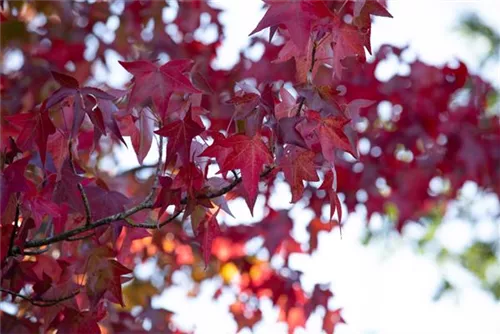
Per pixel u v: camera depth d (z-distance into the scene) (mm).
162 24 4832
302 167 2662
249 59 4695
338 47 2680
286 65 4539
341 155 4863
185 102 2912
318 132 2646
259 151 2537
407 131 4762
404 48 4719
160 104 2570
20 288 2963
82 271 2975
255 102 2541
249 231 4941
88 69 4660
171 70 2588
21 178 2578
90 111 2607
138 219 3254
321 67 4555
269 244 4883
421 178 4875
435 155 4840
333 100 2557
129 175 4641
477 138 4785
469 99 4867
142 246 4953
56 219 2830
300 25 2469
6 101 4219
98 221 2785
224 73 4617
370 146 4836
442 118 4766
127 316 4418
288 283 4957
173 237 4938
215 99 4492
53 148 2818
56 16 4637
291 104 2705
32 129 2625
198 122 2912
